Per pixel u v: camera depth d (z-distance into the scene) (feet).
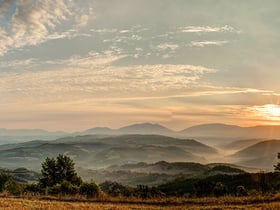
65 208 95.55
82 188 150.71
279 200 105.40
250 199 108.78
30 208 95.04
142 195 149.18
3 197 129.59
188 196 128.57
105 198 123.75
